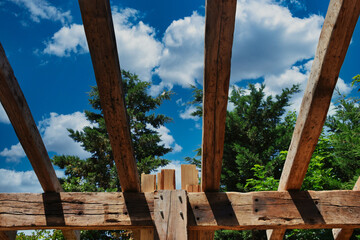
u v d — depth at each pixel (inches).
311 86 97.1
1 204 111.6
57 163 470.3
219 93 94.0
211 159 106.7
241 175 350.3
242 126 386.3
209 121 99.7
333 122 312.8
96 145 470.6
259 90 407.8
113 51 86.5
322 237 233.1
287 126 384.5
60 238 263.9
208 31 84.1
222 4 80.9
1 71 91.8
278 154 354.6
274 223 109.6
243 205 111.6
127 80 545.6
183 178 123.1
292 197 113.6
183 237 104.9
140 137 482.9
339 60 89.9
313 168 242.7
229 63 88.9
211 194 113.0
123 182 113.5
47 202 112.6
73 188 374.0
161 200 109.9
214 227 110.4
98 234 359.3
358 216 111.7
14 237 124.6
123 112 98.0
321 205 112.9
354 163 246.2
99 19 80.7
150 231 114.7
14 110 98.7
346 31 84.8
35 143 105.4
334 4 83.6
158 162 448.8
